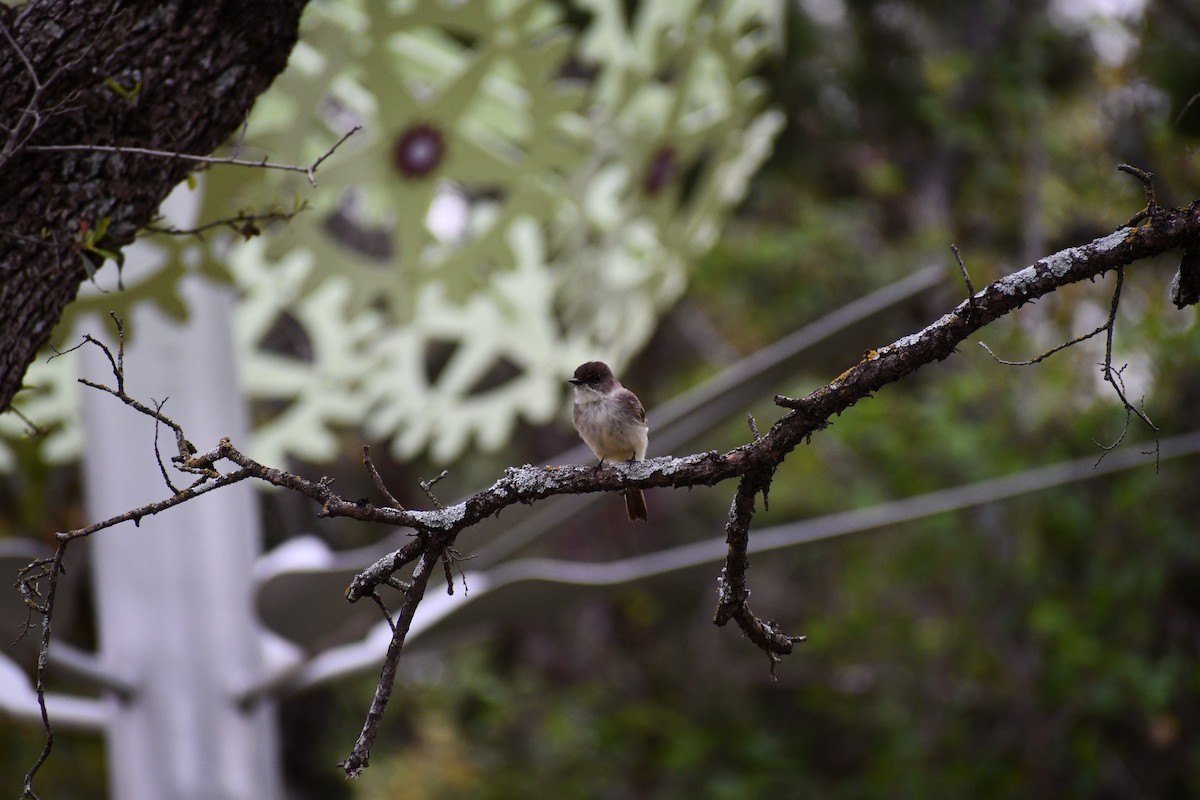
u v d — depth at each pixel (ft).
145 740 31.60
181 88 16.66
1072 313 53.16
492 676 70.85
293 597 31.01
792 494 65.31
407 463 69.56
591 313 38.06
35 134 16.08
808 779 66.44
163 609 32.14
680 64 34.09
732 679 73.15
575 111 31.91
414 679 72.43
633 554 78.74
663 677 74.33
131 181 16.51
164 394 32.83
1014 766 58.18
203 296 33.65
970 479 56.29
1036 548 57.52
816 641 63.21
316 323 42.50
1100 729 58.90
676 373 77.56
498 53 30.42
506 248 33.53
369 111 36.04
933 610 63.10
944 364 65.46
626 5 53.42
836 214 71.15
